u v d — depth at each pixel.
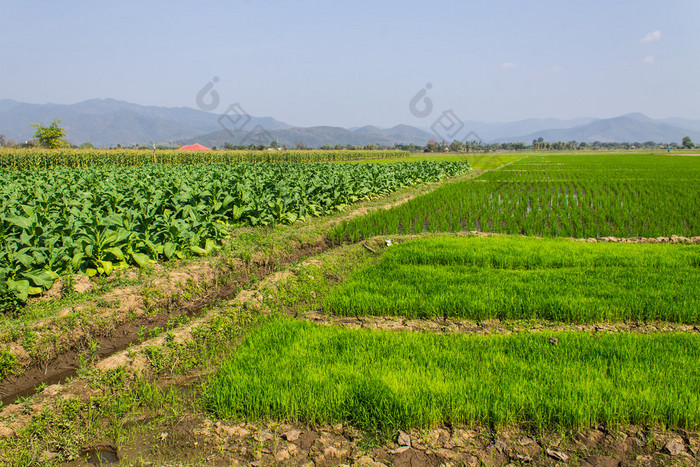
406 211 21.80
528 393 6.04
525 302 9.51
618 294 9.88
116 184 21.84
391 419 5.76
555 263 12.77
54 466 5.30
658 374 6.53
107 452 5.61
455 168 52.59
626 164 71.00
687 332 8.28
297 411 5.95
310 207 20.61
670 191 30.36
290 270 12.28
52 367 7.86
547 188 34.50
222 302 10.12
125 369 7.11
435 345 7.64
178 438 5.71
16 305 8.95
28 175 27.73
